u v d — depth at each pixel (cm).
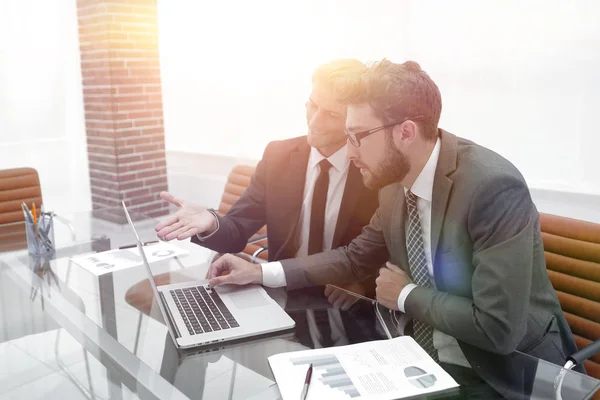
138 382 95
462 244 120
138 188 425
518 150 254
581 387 90
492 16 250
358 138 126
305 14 329
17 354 109
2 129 421
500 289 106
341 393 88
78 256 170
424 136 124
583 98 230
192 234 174
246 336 111
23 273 156
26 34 420
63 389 95
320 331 113
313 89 169
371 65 127
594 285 131
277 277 140
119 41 400
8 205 232
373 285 149
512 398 87
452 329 109
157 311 125
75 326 120
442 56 270
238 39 375
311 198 184
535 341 120
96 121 420
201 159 436
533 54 241
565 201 244
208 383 93
